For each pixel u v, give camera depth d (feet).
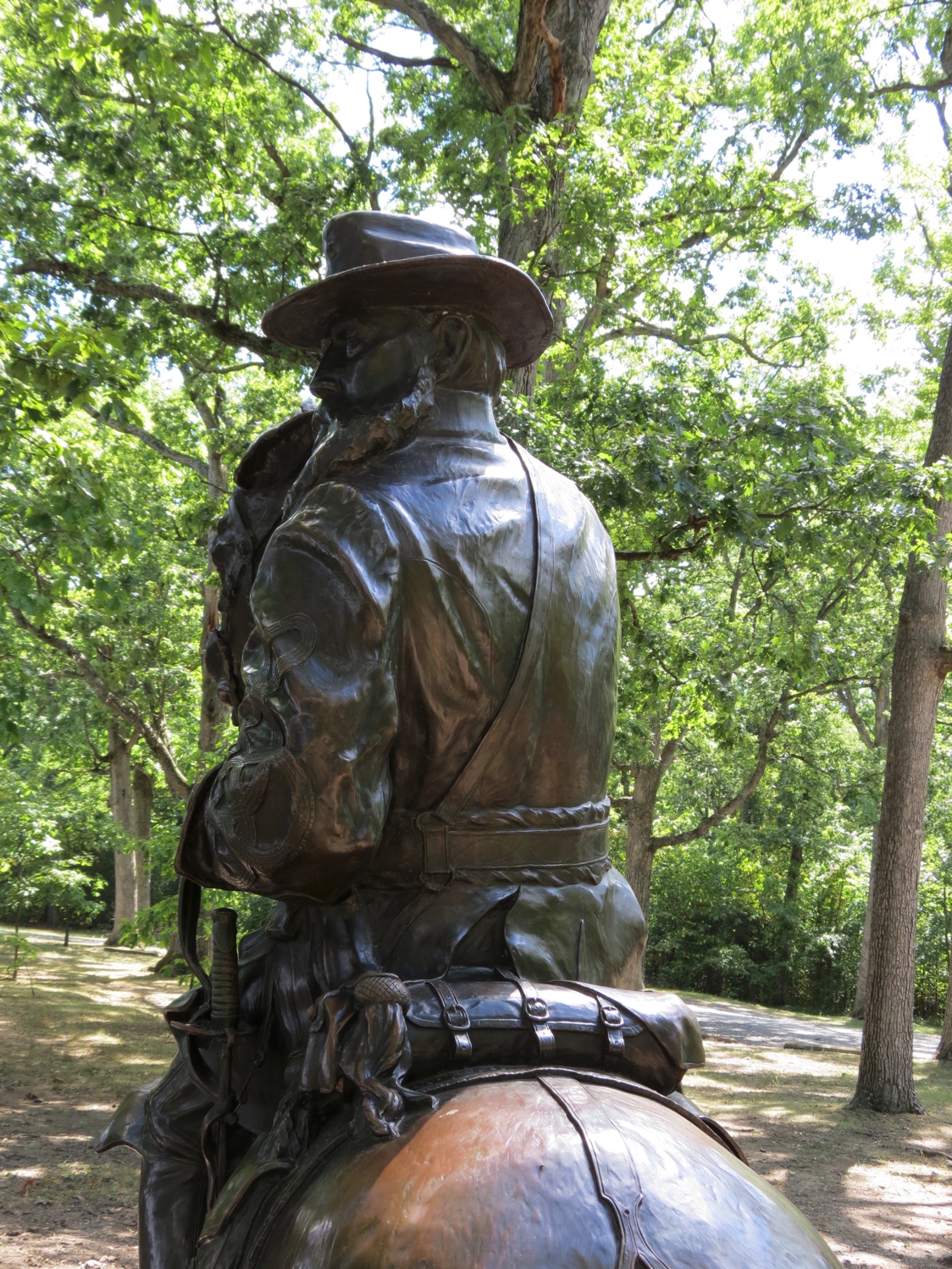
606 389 37.70
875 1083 42.24
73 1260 20.81
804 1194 29.86
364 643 4.95
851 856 105.50
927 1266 23.97
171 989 62.44
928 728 43.78
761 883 114.52
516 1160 4.12
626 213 35.47
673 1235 3.93
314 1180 4.62
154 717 70.23
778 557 36.47
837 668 59.93
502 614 5.48
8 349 23.02
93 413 24.04
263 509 6.51
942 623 43.88
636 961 6.04
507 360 6.75
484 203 41.37
